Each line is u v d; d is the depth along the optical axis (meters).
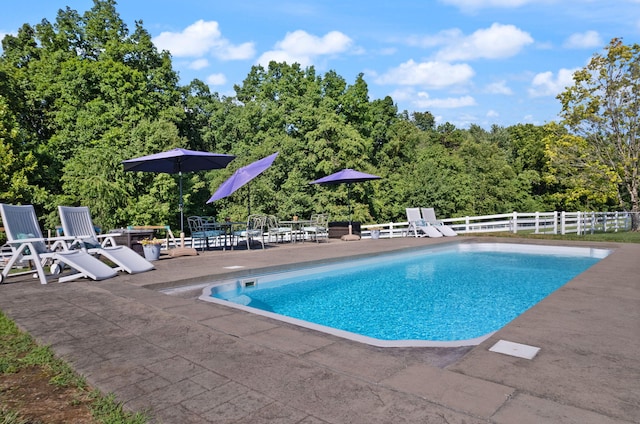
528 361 3.10
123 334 3.75
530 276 9.03
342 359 3.12
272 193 24.52
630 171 21.56
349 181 16.66
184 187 23.30
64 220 7.54
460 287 7.94
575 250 12.46
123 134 21.47
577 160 22.36
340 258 10.01
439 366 3.16
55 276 7.16
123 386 2.64
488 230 19.86
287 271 8.80
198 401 2.42
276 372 2.85
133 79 23.20
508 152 47.59
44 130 24.88
